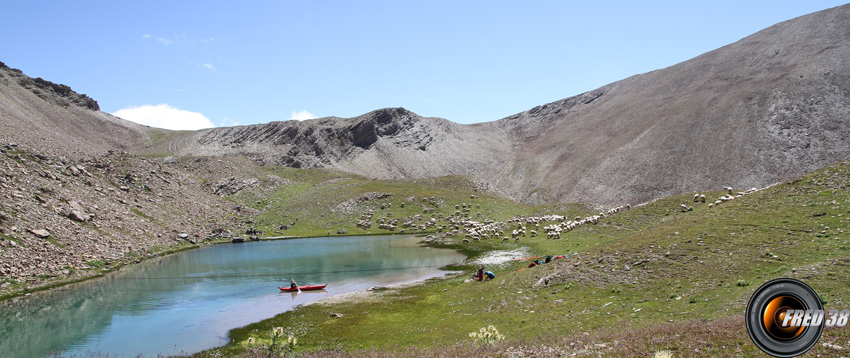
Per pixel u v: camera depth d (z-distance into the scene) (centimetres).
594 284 3556
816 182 4534
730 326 1867
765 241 3484
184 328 3603
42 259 5509
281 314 3975
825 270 2606
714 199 6625
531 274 4319
